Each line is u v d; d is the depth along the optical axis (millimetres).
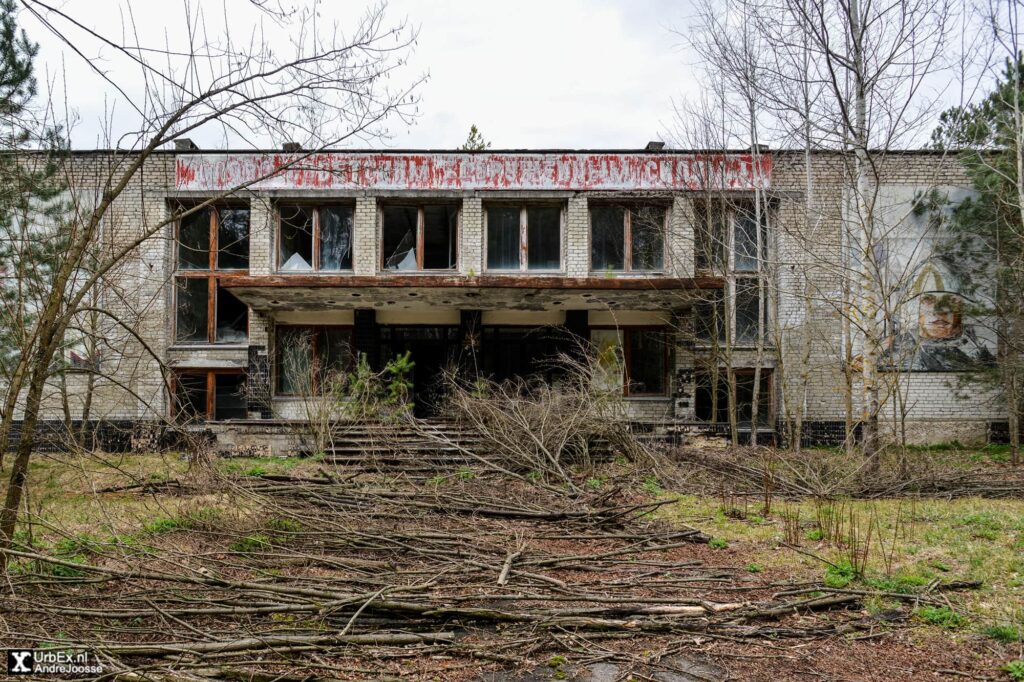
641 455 13164
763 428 18078
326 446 14453
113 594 5633
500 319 18594
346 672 4656
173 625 5258
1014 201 15359
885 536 8203
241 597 5676
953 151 16984
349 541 7625
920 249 18031
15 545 6281
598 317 18438
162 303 17906
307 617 5469
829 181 18141
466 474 12055
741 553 7730
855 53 13195
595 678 4668
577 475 12156
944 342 17953
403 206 18531
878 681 4625
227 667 4543
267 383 17766
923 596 6047
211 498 9461
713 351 16547
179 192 18031
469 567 6793
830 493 10992
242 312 18594
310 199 18234
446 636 5121
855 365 14500
